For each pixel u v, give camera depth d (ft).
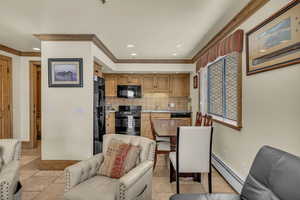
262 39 6.35
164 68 17.46
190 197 4.58
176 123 13.04
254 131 6.98
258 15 6.73
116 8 7.32
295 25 4.89
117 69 17.47
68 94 10.41
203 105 14.60
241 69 7.92
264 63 6.25
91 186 5.42
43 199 7.46
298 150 4.96
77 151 10.41
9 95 13.70
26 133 15.01
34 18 8.23
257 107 6.79
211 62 11.46
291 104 5.17
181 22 8.68
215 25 9.05
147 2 6.87
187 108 20.79
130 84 20.20
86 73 10.39
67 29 9.55
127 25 9.04
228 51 8.66
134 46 12.76
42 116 10.43
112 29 9.58
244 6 7.15
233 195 4.68
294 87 5.06
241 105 7.94
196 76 16.57
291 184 3.42
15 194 5.65
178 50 13.89
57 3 6.94
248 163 7.38
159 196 7.77
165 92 20.18
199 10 7.48
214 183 9.00
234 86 8.75
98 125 12.35
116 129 19.94
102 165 6.44
